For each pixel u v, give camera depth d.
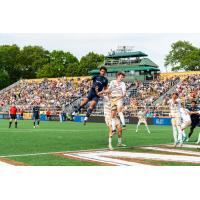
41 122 42.44
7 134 19.41
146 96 49.62
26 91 66.25
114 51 65.75
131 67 62.19
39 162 8.85
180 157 9.94
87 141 14.88
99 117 43.28
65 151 11.09
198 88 47.09
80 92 56.91
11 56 112.94
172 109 13.21
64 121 47.16
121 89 12.22
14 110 28.73
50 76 106.88
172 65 105.06
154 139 16.55
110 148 11.60
